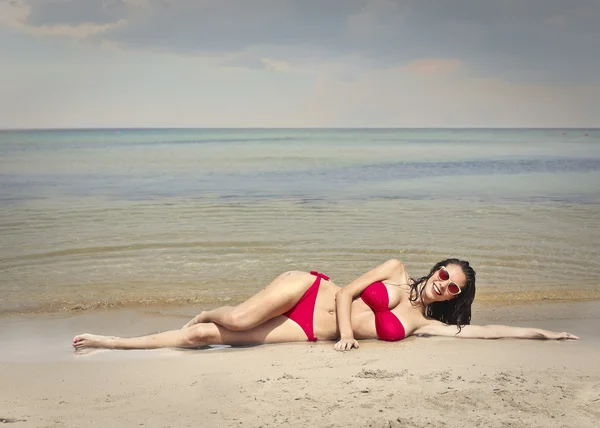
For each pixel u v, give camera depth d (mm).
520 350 4613
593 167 27969
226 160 33188
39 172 23844
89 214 12195
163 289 6836
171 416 3164
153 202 14297
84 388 3725
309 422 3041
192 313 6055
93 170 25031
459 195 16047
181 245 9078
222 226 10773
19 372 4121
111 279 7242
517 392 3467
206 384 3754
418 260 8133
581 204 14055
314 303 5227
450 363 4199
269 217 11922
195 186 18438
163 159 33969
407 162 32156
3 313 6004
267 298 5066
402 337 5090
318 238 9617
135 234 9938
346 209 13117
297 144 63438
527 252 8664
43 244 9102
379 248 8859
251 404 3328
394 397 3391
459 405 3254
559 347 4727
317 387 3617
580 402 3301
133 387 3729
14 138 86812
